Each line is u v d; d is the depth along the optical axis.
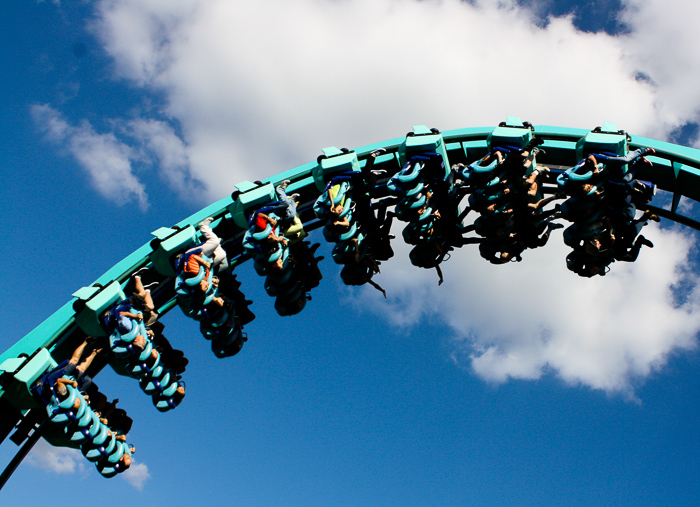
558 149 16.56
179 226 16.88
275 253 16.25
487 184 15.81
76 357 15.48
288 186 17.44
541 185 16.59
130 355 15.62
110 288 15.68
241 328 17.47
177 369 16.81
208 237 16.48
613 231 15.70
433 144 16.22
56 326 15.58
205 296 16.03
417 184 16.05
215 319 16.48
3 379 14.71
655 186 15.32
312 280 17.78
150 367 15.96
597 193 15.16
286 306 17.62
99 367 17.11
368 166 16.78
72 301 15.87
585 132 16.31
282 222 16.55
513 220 16.50
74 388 15.07
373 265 17.50
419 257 17.39
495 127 16.89
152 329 16.50
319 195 17.80
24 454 15.61
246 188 16.92
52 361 15.28
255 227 16.08
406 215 16.30
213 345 17.20
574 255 16.34
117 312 15.45
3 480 15.26
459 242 17.48
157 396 16.50
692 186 15.66
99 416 16.08
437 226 17.00
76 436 15.30
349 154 16.86
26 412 15.48
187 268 15.72
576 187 15.16
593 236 15.66
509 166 15.97
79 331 16.23
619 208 15.41
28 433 15.79
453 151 17.25
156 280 17.34
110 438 16.02
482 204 16.06
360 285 17.97
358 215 17.03
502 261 17.05
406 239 16.89
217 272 16.69
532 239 16.94
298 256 17.42
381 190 17.58
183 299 16.30
